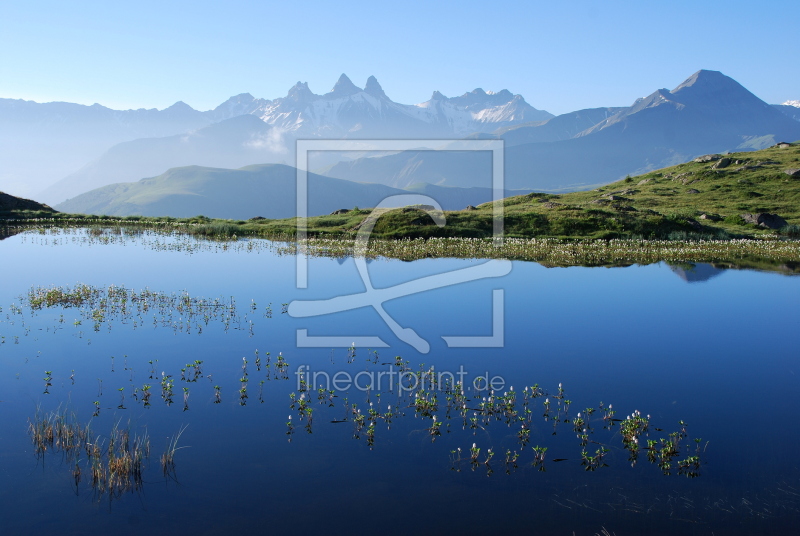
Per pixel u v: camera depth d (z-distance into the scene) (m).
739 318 22.88
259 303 24.72
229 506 10.20
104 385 15.52
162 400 14.65
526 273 32.78
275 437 12.81
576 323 22.08
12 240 42.50
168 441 12.53
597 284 29.53
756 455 12.12
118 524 9.70
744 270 34.00
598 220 52.56
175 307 23.61
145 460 11.77
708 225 56.06
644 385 15.99
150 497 10.51
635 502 10.44
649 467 11.68
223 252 39.12
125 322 21.38
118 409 14.07
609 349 19.03
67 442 12.29
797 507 10.26
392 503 10.38
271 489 10.77
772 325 21.80
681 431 13.20
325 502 10.38
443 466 11.70
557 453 12.27
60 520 9.79
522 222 52.78
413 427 13.47
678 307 24.73
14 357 17.50
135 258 35.81
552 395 15.34
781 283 29.86
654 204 69.62
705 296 26.81
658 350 18.94
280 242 45.12
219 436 12.79
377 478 11.20
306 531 9.53
